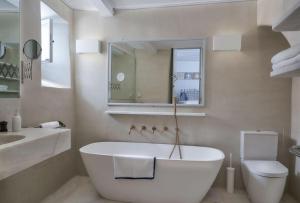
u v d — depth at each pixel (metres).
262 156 2.67
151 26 3.01
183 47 2.95
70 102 3.12
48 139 1.69
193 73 2.94
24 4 2.20
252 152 2.67
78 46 3.12
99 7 2.79
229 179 2.73
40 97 2.47
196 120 2.93
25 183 2.23
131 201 2.47
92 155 2.46
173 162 2.26
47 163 2.59
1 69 1.93
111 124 3.15
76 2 2.91
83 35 3.19
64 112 2.97
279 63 1.53
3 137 1.70
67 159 3.03
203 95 2.89
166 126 3.00
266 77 2.77
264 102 2.78
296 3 0.98
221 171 2.87
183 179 2.28
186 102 2.96
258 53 2.77
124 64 3.12
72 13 3.17
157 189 2.35
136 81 3.10
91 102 3.20
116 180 2.42
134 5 2.96
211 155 2.73
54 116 2.75
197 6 2.89
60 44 3.09
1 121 1.92
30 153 1.49
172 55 2.99
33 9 2.33
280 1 2.12
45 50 2.62
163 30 2.98
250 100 2.81
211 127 2.90
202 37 2.88
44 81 2.94
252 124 2.81
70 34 3.12
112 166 2.40
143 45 3.06
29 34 2.27
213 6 2.85
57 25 3.09
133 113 2.96
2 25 1.93
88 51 3.09
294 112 2.63
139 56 3.08
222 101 2.87
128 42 3.09
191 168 2.25
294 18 1.13
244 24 2.79
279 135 2.75
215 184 2.88
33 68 2.36
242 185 2.83
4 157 1.26
